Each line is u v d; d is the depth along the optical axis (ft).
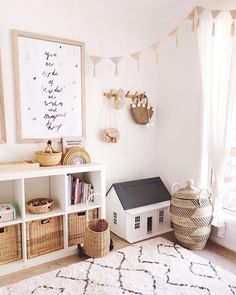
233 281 5.58
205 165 7.84
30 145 7.01
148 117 8.95
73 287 5.36
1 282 5.60
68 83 7.39
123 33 8.33
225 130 6.75
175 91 8.59
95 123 8.09
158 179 9.17
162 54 9.01
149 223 8.07
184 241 7.05
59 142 7.43
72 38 7.39
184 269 6.02
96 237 6.40
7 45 6.48
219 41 6.79
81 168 6.74
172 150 8.87
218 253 6.92
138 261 6.35
